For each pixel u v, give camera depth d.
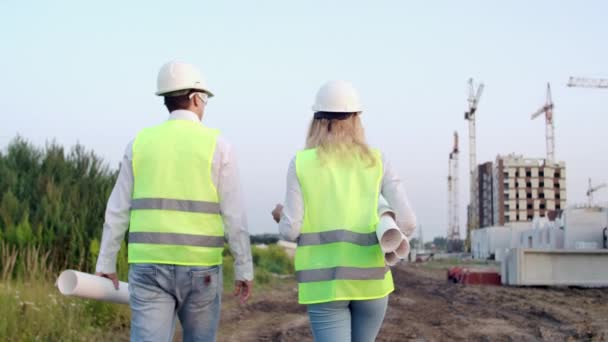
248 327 11.09
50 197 15.73
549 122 171.12
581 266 22.53
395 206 4.13
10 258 11.74
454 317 12.92
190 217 3.99
